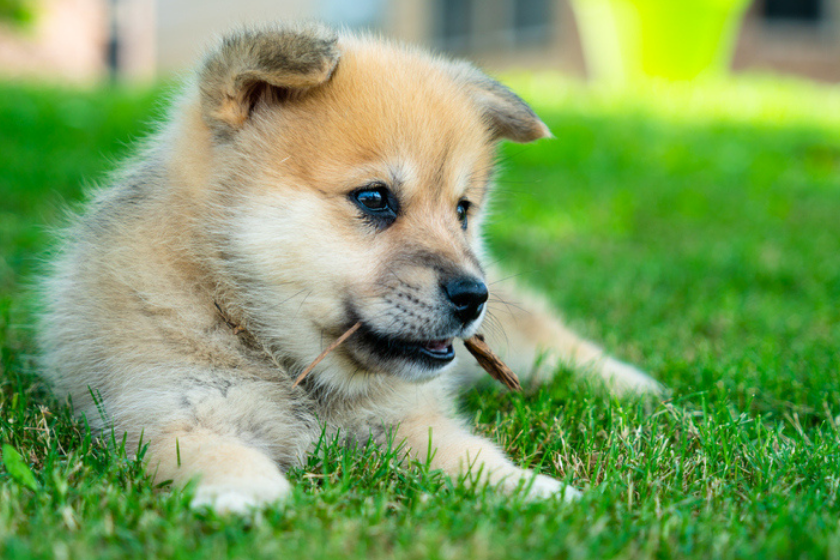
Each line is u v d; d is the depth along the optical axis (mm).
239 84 678
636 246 1306
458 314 672
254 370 678
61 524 579
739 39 3857
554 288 1057
